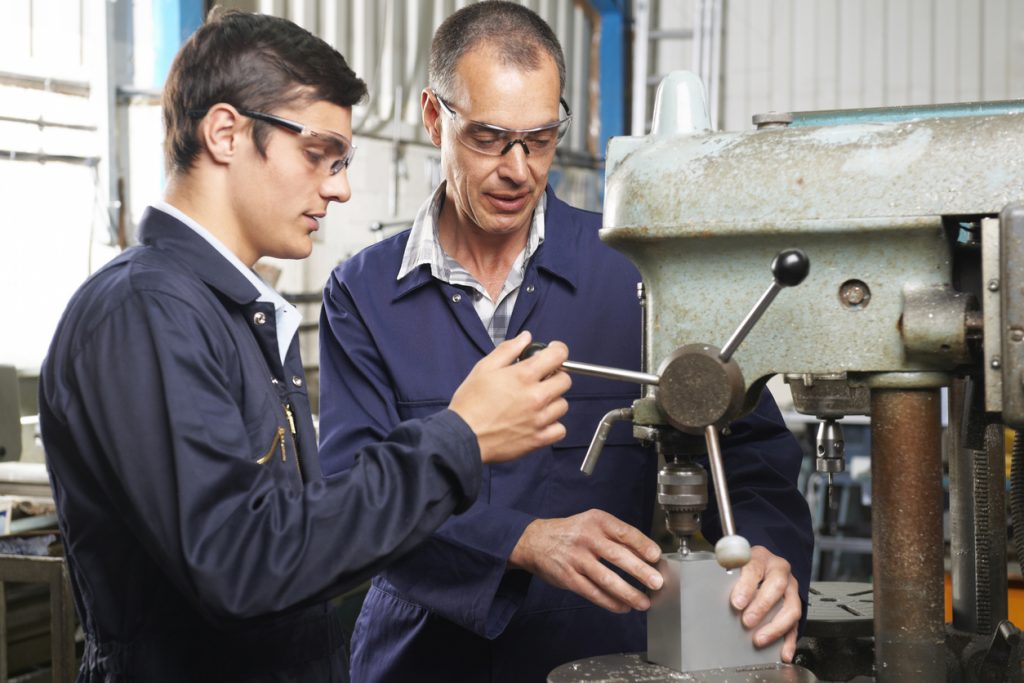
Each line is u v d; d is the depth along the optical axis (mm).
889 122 1072
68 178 4152
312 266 5277
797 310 1097
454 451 1087
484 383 1138
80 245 4199
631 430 1689
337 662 1314
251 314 1210
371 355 1698
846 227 1055
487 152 1538
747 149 1094
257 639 1206
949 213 1033
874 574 1114
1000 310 994
